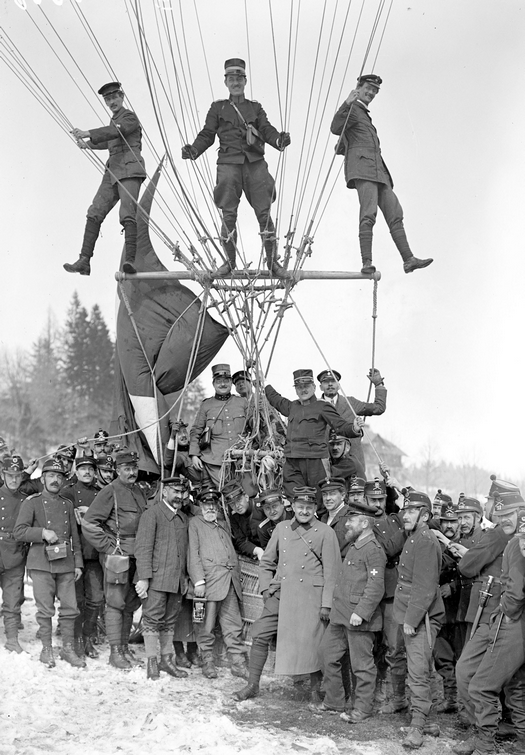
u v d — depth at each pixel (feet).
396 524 25.31
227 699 25.16
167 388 32.30
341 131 30.12
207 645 27.68
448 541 25.36
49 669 26.66
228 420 31.09
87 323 206.90
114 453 32.37
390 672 24.44
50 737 21.63
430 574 22.86
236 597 28.32
